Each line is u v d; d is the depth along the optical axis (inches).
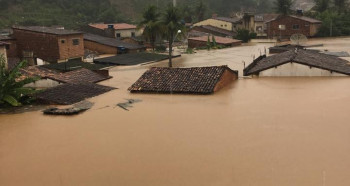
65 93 1001.5
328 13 3080.7
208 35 2807.6
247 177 506.9
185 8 3769.7
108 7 3818.9
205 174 521.0
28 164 583.5
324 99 884.6
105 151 618.8
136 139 669.3
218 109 841.5
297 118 748.6
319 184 481.1
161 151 608.4
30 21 3208.7
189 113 820.6
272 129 690.2
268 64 1242.6
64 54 1819.6
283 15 2908.5
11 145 671.1
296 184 483.2
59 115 848.9
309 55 1290.6
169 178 514.3
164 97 983.6
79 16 3560.5
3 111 900.6
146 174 529.0
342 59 1469.0
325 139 631.2
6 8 3353.8
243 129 697.0
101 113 856.3
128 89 1069.8
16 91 932.6
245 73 1230.9
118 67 1658.5
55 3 3654.0
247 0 4874.5
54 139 690.2
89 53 2155.5
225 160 562.9
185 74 1093.1
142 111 856.9
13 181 530.3
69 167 564.4
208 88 1001.5
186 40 2765.7
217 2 4630.9
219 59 1873.8
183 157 580.7
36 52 1856.5
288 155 571.5
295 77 1162.6
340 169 519.8
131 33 2797.7
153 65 1726.1
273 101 888.3
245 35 2815.0
